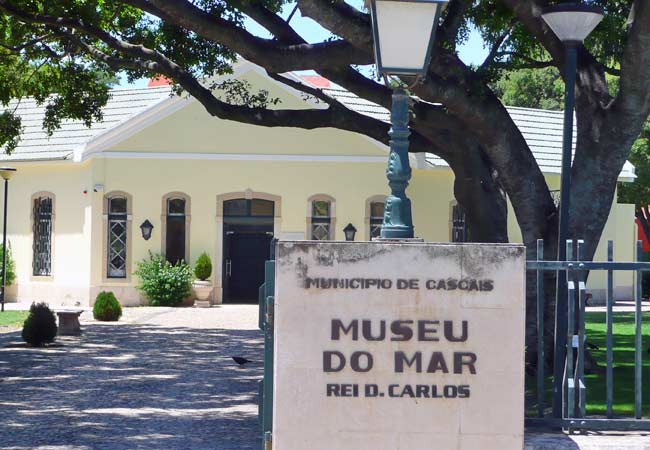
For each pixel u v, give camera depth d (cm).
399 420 781
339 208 3112
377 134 1638
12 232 3284
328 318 781
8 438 1020
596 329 2311
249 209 3109
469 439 783
